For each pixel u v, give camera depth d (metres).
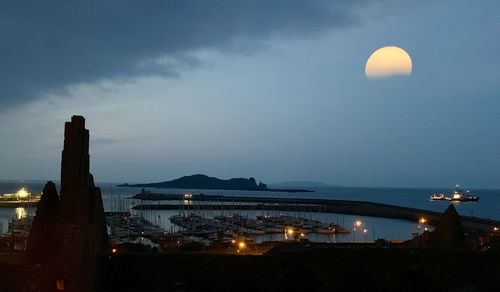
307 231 155.12
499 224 145.25
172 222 188.50
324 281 42.44
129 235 135.50
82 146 38.97
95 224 41.88
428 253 44.22
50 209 39.94
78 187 37.28
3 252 53.88
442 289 43.28
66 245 35.78
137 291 42.06
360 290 42.06
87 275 39.41
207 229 151.25
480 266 44.53
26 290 36.19
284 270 42.56
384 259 43.59
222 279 42.56
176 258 42.97
